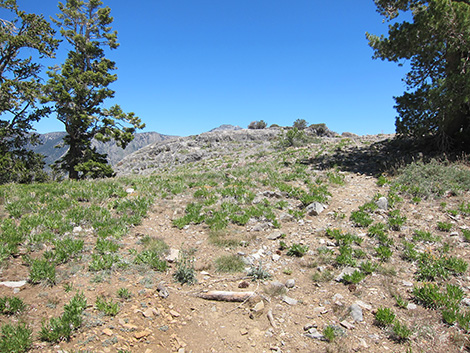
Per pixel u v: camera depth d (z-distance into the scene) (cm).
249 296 539
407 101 1413
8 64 2708
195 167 3195
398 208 936
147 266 624
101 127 3002
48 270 537
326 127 4706
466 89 1159
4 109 2541
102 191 1083
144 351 408
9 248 600
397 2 1545
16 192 1027
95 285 540
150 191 1170
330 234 777
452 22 1200
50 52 2844
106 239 724
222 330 468
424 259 632
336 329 459
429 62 1455
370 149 1867
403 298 529
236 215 916
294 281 591
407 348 420
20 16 2678
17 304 446
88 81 2861
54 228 741
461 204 903
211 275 621
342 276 593
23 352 373
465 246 692
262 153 2902
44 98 2600
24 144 2888
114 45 3359
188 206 994
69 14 3167
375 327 464
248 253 715
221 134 4734
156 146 5122
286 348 432
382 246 684
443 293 523
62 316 435
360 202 1020
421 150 1527
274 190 1187
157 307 505
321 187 1172
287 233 825
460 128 1466
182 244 762
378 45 1489
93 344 404
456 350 411
